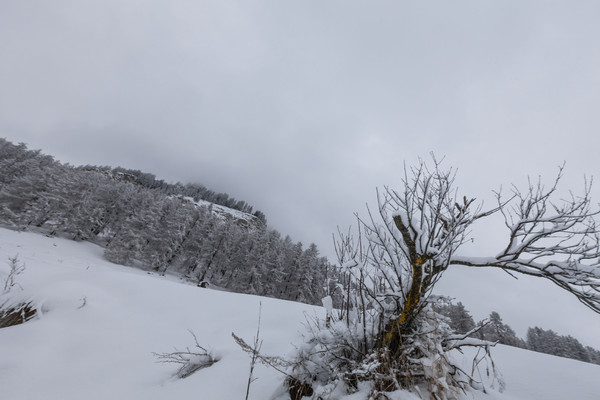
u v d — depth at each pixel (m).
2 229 29.42
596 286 2.12
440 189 2.51
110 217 45.22
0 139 56.91
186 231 41.31
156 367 3.67
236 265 41.25
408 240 2.35
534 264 2.39
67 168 47.12
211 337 4.54
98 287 6.37
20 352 3.99
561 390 3.04
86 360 3.92
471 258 2.63
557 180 2.46
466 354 4.13
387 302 2.88
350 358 2.75
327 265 3.42
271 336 4.33
